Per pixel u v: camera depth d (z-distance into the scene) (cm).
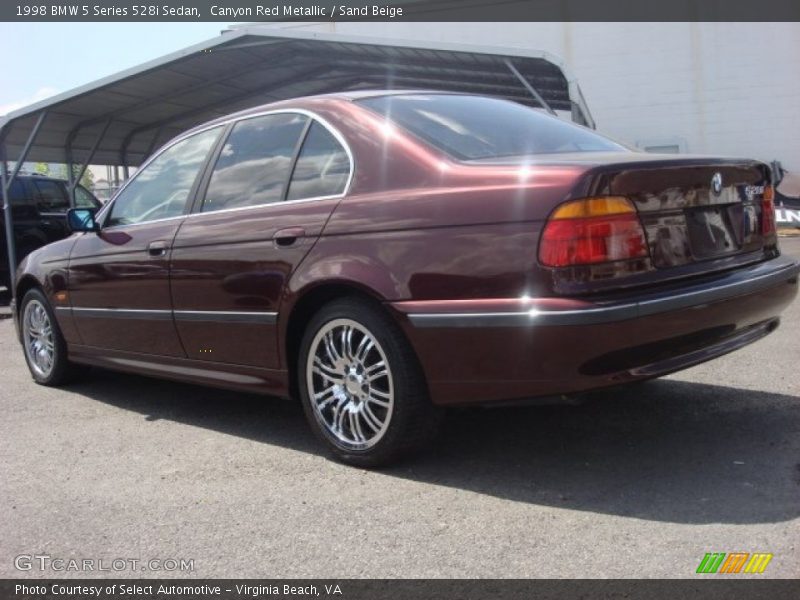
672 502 300
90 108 1405
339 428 361
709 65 1656
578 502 306
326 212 353
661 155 327
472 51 1082
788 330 602
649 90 1692
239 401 495
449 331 307
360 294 342
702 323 306
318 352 363
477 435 392
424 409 332
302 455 380
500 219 298
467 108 396
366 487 334
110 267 470
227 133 432
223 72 1397
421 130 352
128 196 488
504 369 298
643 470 335
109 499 337
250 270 380
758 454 345
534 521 291
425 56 1258
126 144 1734
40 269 540
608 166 291
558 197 287
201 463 377
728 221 342
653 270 300
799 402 416
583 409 425
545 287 286
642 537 273
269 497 329
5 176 1205
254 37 1160
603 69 1705
